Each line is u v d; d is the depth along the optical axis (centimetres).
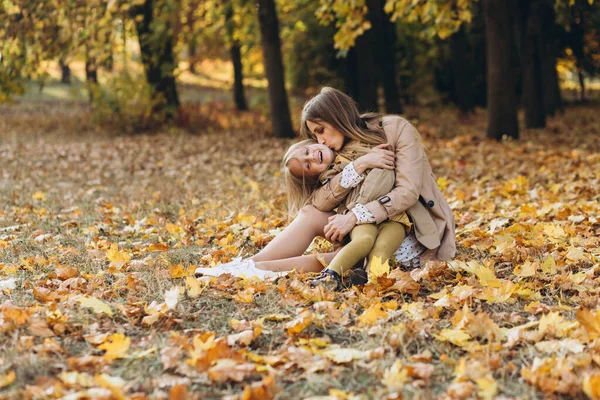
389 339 272
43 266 411
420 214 380
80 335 284
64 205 669
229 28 1567
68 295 335
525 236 461
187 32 1523
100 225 549
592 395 218
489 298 322
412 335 277
